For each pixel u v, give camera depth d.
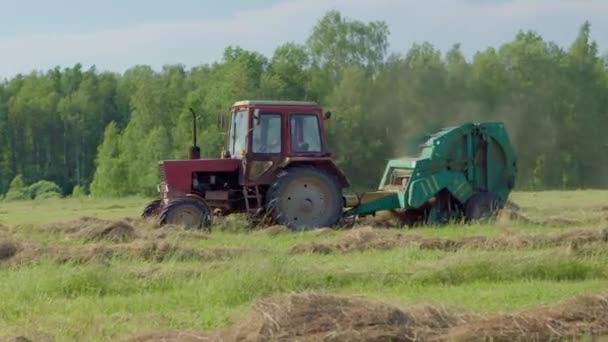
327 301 12.35
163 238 23.33
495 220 27.53
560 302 13.12
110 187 82.25
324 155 28.38
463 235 23.55
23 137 108.88
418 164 28.31
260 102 28.14
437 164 28.47
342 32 80.38
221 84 80.44
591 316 12.56
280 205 27.52
